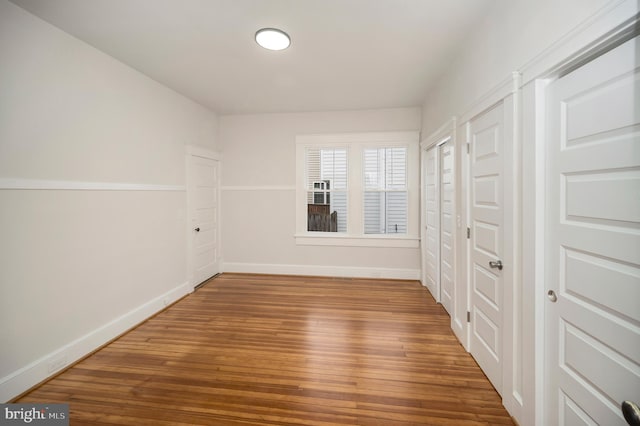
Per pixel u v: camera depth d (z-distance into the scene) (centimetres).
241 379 199
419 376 201
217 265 448
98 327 243
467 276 228
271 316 302
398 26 210
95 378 202
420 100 380
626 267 99
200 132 400
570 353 125
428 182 374
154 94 310
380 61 266
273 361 220
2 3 177
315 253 445
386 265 429
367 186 433
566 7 119
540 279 141
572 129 122
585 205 116
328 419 163
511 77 158
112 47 240
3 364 179
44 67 202
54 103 209
